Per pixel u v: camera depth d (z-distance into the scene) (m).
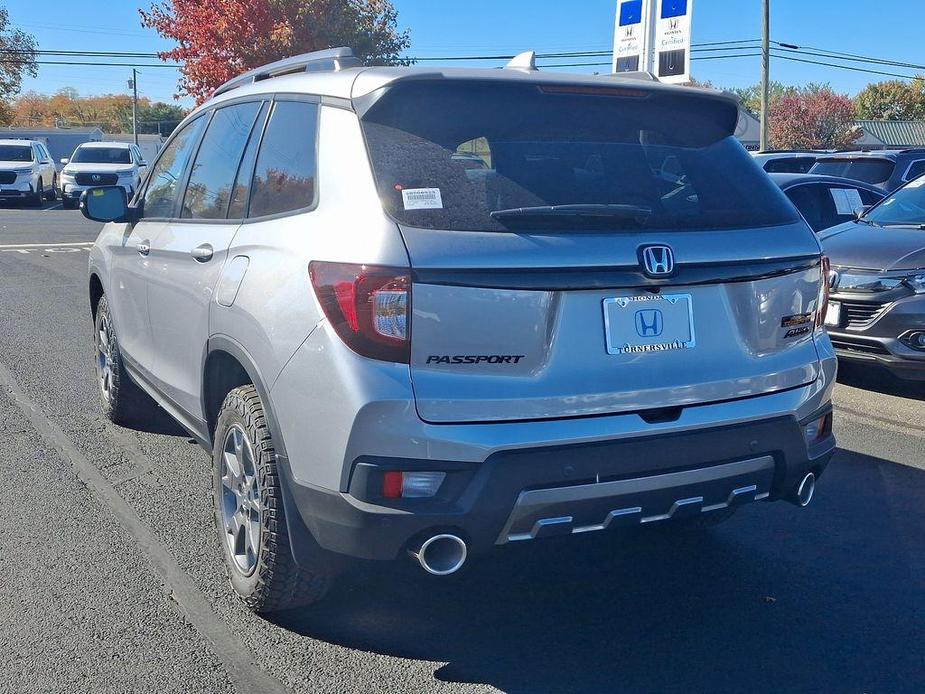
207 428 4.20
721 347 3.39
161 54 22.78
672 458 3.25
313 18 21.72
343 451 3.05
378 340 3.00
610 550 4.41
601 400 3.17
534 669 3.41
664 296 3.27
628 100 3.59
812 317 3.67
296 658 3.45
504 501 3.05
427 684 3.30
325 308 3.10
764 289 3.47
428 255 3.00
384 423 2.99
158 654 3.46
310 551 3.32
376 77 3.36
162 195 5.05
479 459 3.02
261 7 21.42
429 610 3.83
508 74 3.43
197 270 4.13
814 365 3.63
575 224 3.20
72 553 4.29
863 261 7.03
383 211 3.09
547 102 3.45
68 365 7.84
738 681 3.34
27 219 24.12
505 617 3.79
